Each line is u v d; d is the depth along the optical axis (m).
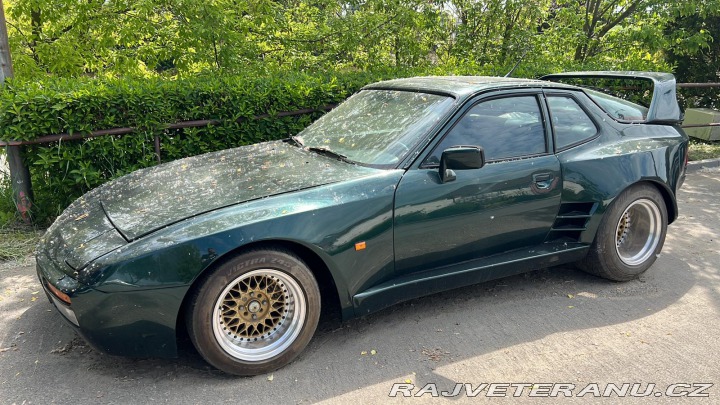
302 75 6.39
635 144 3.94
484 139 3.41
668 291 3.94
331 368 2.95
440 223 3.20
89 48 7.75
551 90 3.78
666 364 3.01
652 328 3.40
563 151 3.67
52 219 5.04
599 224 3.79
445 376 2.89
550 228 3.69
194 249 2.56
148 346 2.63
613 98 4.36
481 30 9.30
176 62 7.27
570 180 3.63
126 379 2.83
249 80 5.82
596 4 10.00
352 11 8.35
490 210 3.36
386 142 3.37
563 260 3.79
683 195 6.59
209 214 2.74
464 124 3.37
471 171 3.28
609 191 3.73
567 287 3.99
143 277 2.51
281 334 2.92
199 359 3.01
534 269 3.70
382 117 3.65
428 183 3.14
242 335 2.82
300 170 3.25
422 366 2.97
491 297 3.81
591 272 4.03
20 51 7.48
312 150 3.65
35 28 7.75
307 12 8.50
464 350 3.14
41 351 3.07
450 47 9.28
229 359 2.75
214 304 2.66
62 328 3.32
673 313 3.60
